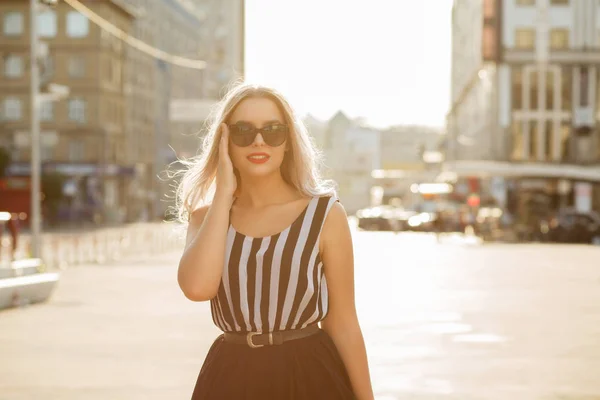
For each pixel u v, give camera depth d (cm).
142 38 10669
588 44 8144
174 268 3319
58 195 8319
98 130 9338
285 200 392
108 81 9562
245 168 386
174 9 11806
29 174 9156
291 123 389
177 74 12012
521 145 8131
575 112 8081
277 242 377
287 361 377
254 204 392
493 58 8088
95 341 1488
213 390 379
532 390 1081
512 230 6044
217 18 13662
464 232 6944
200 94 13112
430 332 1587
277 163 387
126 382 1132
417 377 1161
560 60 8088
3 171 8288
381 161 18062
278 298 374
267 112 386
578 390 1083
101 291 2400
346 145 16375
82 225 8712
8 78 9250
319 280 382
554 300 2153
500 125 8144
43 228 7919
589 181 7000
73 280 2769
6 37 9269
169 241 5506
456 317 1806
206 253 371
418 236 7044
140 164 10144
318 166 400
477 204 7456
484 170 6838
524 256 4134
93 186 9325
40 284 2092
